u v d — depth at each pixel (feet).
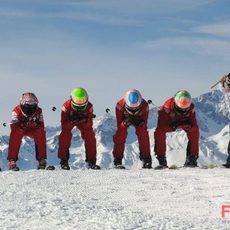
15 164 48.83
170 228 22.82
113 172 42.24
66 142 49.90
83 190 33.78
